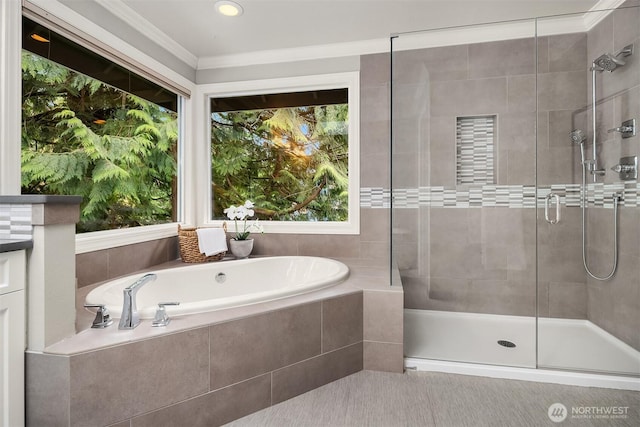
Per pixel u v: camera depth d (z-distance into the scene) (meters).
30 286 1.18
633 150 1.95
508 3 2.22
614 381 1.71
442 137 2.37
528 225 2.32
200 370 1.39
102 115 2.21
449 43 2.32
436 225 2.43
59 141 1.91
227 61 3.04
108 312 1.43
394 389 1.72
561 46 2.20
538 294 2.32
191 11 2.29
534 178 2.29
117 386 1.21
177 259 2.88
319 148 3.06
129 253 2.35
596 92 2.11
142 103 2.57
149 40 2.52
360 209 2.88
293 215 3.13
